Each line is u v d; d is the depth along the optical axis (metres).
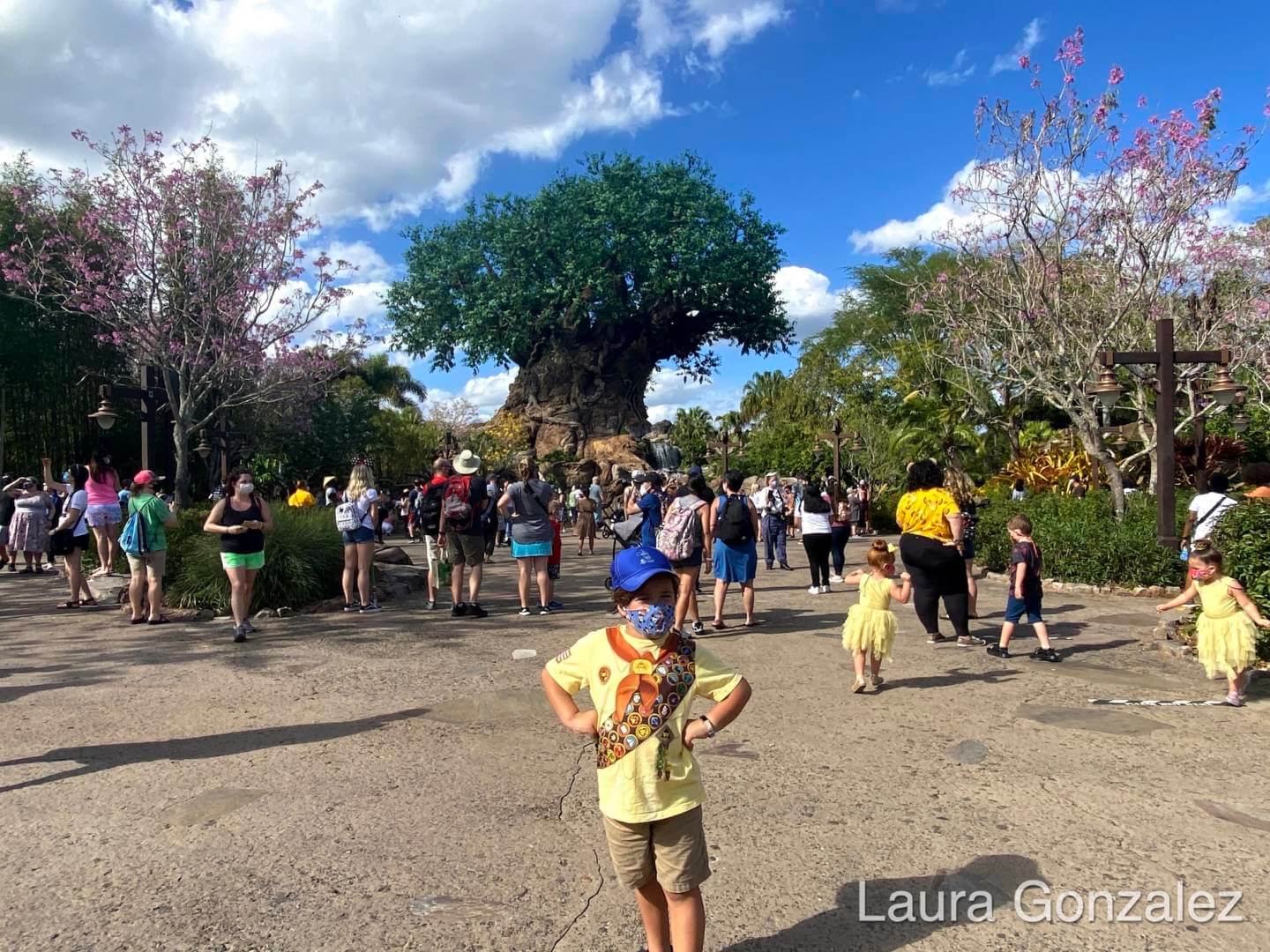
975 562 13.72
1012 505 14.16
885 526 28.69
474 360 47.47
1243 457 19.45
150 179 16.28
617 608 2.63
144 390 14.28
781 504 14.48
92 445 33.09
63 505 14.23
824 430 34.06
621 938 2.90
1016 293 14.21
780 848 3.56
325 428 34.97
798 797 4.11
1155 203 13.05
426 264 48.28
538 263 46.28
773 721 5.36
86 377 30.69
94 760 4.70
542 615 9.34
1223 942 2.83
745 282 47.34
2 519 15.84
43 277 18.27
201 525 11.80
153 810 4.00
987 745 4.86
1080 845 3.56
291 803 4.07
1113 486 13.13
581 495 18.39
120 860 3.48
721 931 2.93
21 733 5.20
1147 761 4.57
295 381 20.52
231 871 3.38
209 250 16.66
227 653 7.44
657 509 10.12
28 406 31.25
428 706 5.73
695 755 4.73
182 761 4.68
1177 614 9.27
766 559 14.92
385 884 3.27
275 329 17.59
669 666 2.50
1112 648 7.51
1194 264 14.95
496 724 5.34
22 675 6.69
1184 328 15.21
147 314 16.39
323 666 6.94
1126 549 11.18
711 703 6.02
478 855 3.52
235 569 7.88
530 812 3.96
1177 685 6.20
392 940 2.88
